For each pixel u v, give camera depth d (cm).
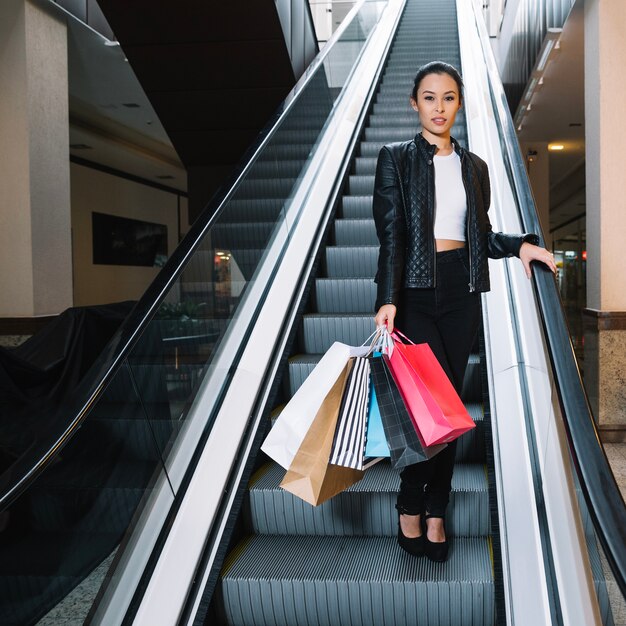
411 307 202
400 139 662
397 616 200
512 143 319
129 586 182
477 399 294
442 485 208
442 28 1070
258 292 334
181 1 700
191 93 891
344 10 1307
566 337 157
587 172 571
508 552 191
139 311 212
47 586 179
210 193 1067
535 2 750
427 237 197
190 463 231
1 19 639
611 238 532
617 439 523
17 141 636
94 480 189
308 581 202
